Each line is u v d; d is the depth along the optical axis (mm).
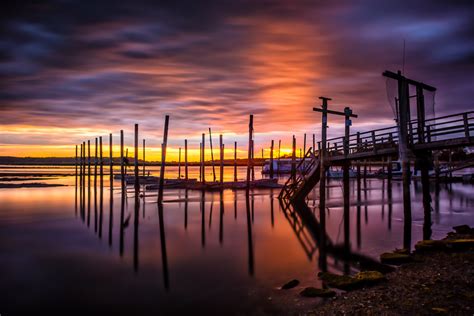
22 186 53125
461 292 8188
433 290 8461
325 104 21844
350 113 21766
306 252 14297
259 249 15016
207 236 17953
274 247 15336
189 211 26984
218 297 9477
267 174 89188
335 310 7855
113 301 9469
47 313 8797
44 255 14359
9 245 16156
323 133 21797
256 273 11531
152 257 13914
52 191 45469
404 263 11367
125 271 12102
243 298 9281
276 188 44969
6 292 10227
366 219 21422
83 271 12156
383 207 26578
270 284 10320
